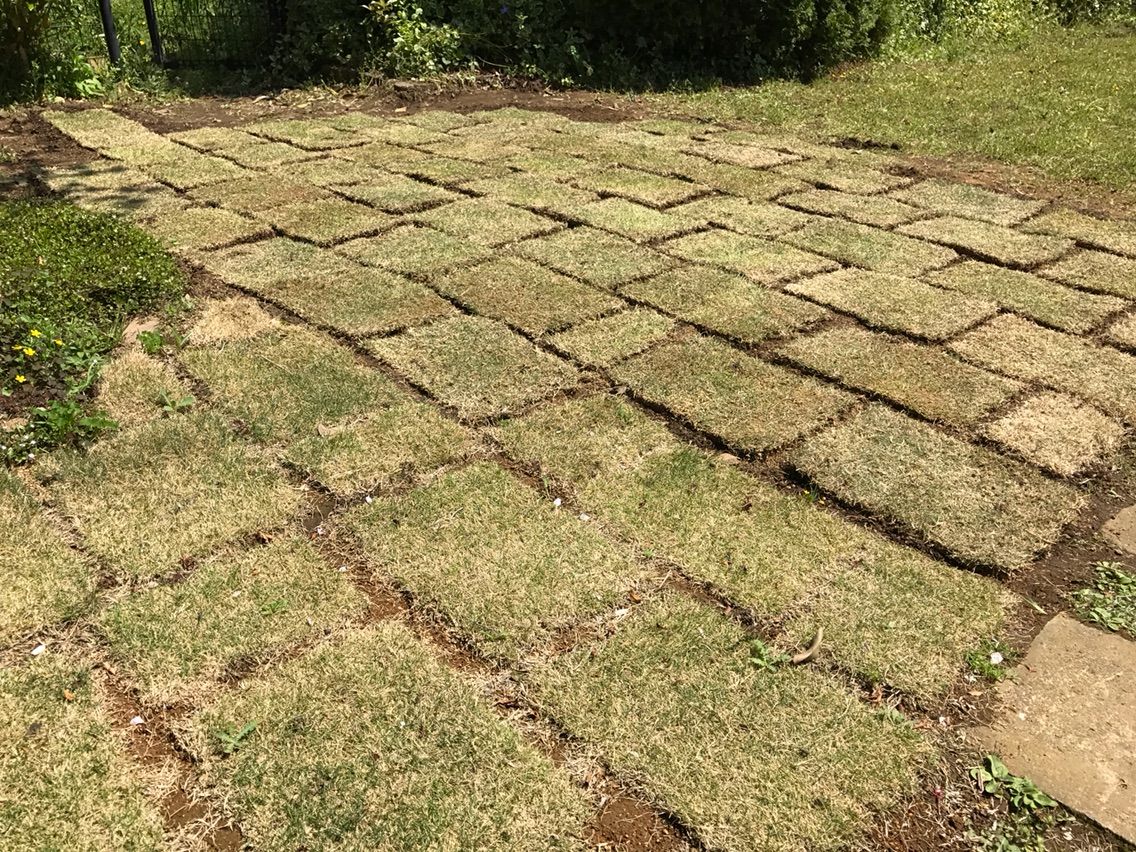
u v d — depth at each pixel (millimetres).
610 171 6332
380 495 2969
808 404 3510
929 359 3857
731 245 5047
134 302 4117
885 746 2145
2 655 2346
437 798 2004
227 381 3586
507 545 2746
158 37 8875
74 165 6324
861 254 4949
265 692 2248
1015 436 3326
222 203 5574
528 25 9133
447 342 3926
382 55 8750
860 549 2771
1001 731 2201
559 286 4480
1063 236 5266
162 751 2117
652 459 3174
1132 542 2855
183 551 2695
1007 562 2723
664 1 9078
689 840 1946
